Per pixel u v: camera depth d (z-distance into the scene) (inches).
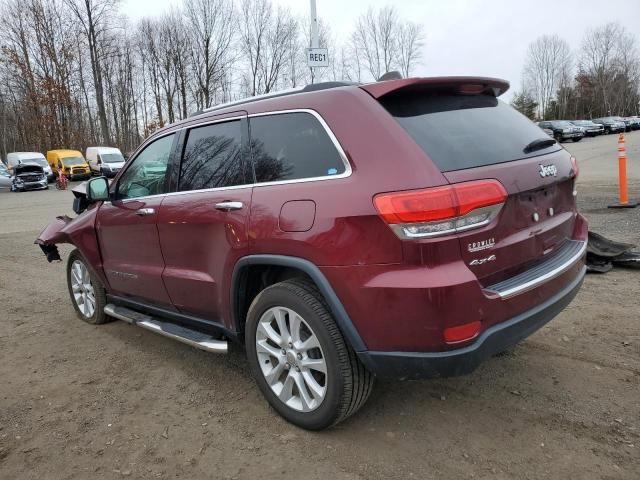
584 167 699.4
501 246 102.7
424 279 92.9
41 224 503.8
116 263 169.8
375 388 134.3
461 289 93.1
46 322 201.0
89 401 135.6
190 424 122.5
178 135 147.1
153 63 2194.9
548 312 111.0
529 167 112.0
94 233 177.5
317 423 112.6
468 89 120.2
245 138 125.8
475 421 117.2
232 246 121.0
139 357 163.0
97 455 112.0
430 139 102.0
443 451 107.1
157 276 148.5
